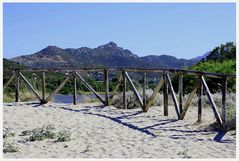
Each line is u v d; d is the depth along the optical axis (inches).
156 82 675.4
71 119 537.3
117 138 422.0
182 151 367.9
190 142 403.5
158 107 621.3
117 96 672.4
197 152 364.8
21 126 488.4
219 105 601.6
